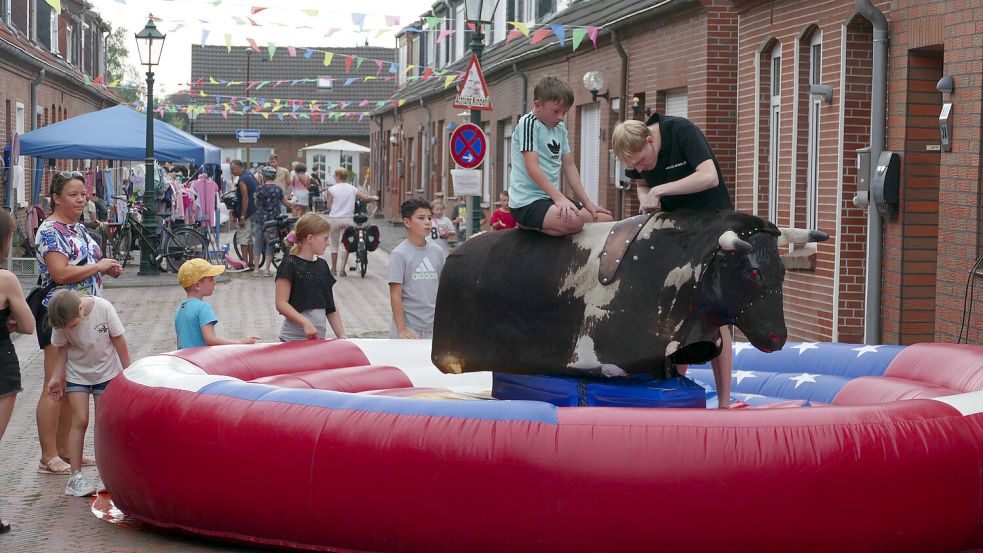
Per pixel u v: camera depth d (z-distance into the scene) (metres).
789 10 12.93
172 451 6.10
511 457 5.36
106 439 6.53
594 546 5.31
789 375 8.42
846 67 11.76
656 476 5.25
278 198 22.31
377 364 8.59
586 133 20.80
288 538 5.87
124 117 22.72
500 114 26.73
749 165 14.03
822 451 5.28
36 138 21.81
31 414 9.51
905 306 10.84
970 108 9.65
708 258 5.94
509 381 6.77
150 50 21.72
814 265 12.49
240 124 62.50
